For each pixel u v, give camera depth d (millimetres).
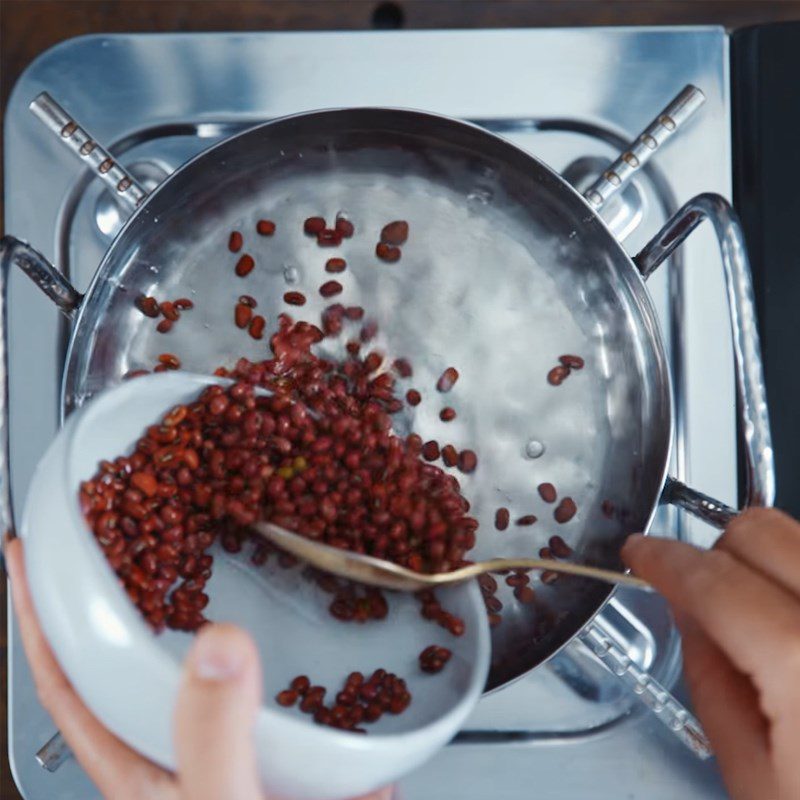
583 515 445
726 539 333
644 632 468
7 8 486
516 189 441
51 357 464
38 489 318
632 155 434
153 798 337
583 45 477
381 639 374
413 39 474
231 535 375
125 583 346
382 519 380
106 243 470
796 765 309
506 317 450
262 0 491
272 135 421
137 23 490
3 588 469
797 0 496
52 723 454
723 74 477
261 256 447
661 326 478
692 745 440
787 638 304
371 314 448
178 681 304
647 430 432
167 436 364
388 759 318
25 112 470
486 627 353
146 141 474
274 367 429
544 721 464
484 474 444
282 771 314
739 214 483
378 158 448
